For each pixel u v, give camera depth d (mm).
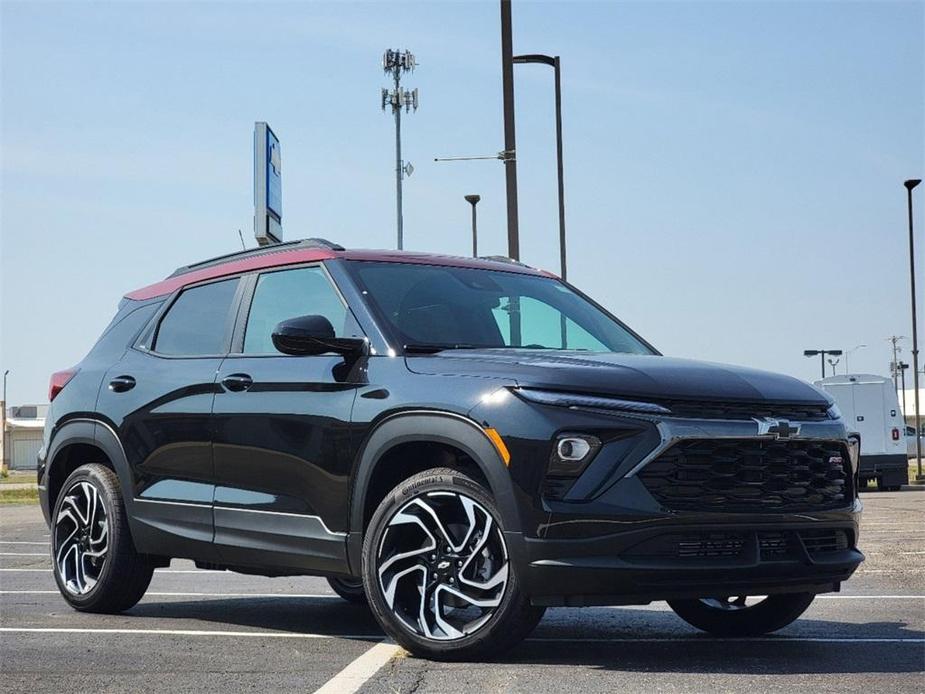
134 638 5957
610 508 4836
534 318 6258
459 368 5309
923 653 5336
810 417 5336
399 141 39094
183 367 6691
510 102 16609
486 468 5008
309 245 6426
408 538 5348
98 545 7090
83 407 7242
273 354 6207
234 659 5312
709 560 4945
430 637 5168
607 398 4965
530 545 4887
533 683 4625
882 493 25297
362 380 5605
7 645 5730
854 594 7590
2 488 39375
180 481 6551
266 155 20219
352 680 4738
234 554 6164
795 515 5125
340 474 5598
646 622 6516
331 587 7984
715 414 5051
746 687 4523
